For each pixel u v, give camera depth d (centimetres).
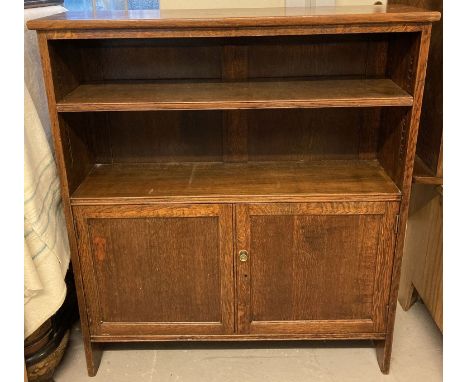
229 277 179
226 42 180
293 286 181
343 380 188
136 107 158
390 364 194
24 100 159
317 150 198
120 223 173
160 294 183
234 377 190
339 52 183
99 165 197
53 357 180
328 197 168
